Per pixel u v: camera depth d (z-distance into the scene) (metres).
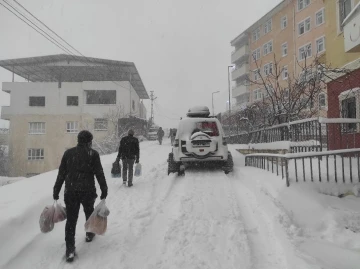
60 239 4.47
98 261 3.71
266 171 7.95
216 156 9.06
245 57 46.75
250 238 4.47
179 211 5.44
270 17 40.06
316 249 4.33
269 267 3.61
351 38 8.23
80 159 3.93
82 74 40.25
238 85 49.72
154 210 5.68
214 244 4.15
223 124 22.66
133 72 39.62
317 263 3.68
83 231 4.71
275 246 4.19
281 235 4.45
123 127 34.12
